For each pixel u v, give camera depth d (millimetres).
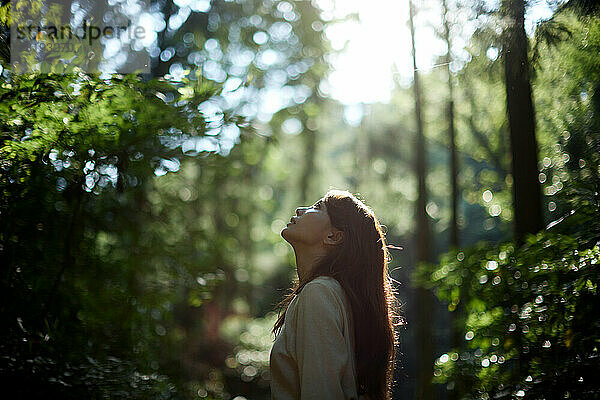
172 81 3887
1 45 3498
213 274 6211
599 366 3150
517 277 3848
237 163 8945
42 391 3641
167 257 5785
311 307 2123
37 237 3717
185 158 4316
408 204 16703
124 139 3629
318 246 2318
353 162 17109
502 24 3988
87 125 3404
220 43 11188
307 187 15828
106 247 4902
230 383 12156
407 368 15000
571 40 4180
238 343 13180
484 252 4543
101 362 4316
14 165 3375
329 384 2027
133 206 5273
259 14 11898
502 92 6992
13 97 3242
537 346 3457
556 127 5637
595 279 3193
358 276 2283
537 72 4438
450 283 4617
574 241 3453
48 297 3742
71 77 3391
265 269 16484
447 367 4148
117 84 3586
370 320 2258
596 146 4680
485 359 3729
